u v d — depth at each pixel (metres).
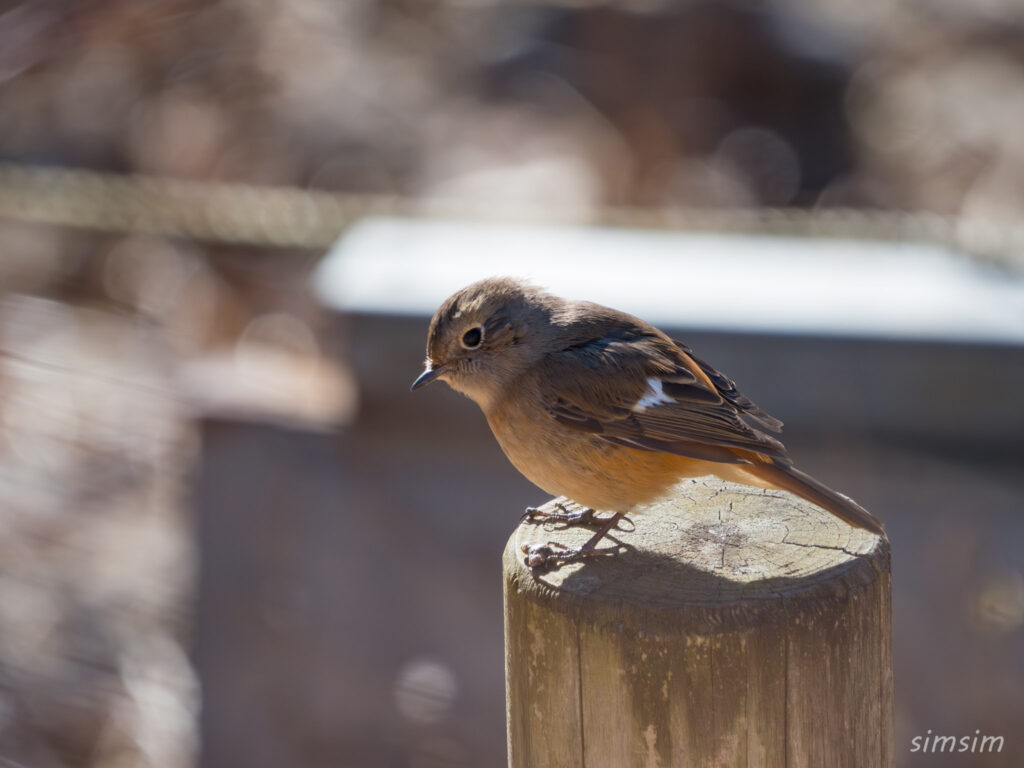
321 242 16.11
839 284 11.24
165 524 14.27
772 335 10.60
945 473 10.61
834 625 4.89
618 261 12.02
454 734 11.78
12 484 14.54
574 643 4.95
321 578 11.84
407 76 26.44
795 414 10.75
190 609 13.56
